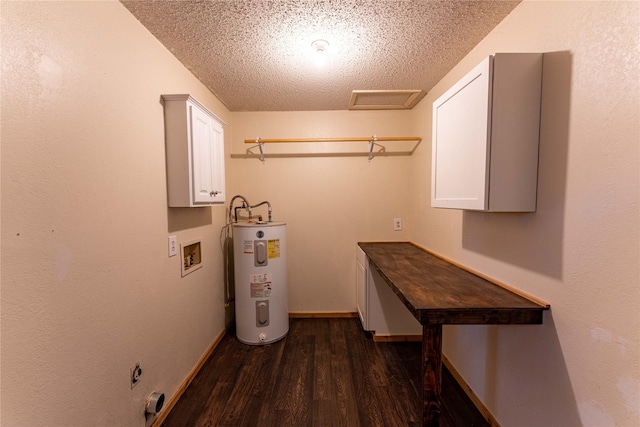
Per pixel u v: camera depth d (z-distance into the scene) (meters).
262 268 2.26
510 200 1.11
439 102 1.54
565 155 0.98
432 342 1.10
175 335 1.63
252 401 1.61
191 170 1.57
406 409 1.53
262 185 2.72
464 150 1.28
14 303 0.78
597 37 0.85
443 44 1.57
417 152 2.51
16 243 0.78
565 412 0.98
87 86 1.02
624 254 0.78
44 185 0.86
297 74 1.93
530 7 1.16
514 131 1.09
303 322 2.68
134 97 1.29
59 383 0.91
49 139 0.87
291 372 1.88
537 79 1.08
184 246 1.75
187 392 1.70
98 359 1.07
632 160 0.76
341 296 2.79
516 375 1.24
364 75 1.96
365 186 2.73
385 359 2.03
